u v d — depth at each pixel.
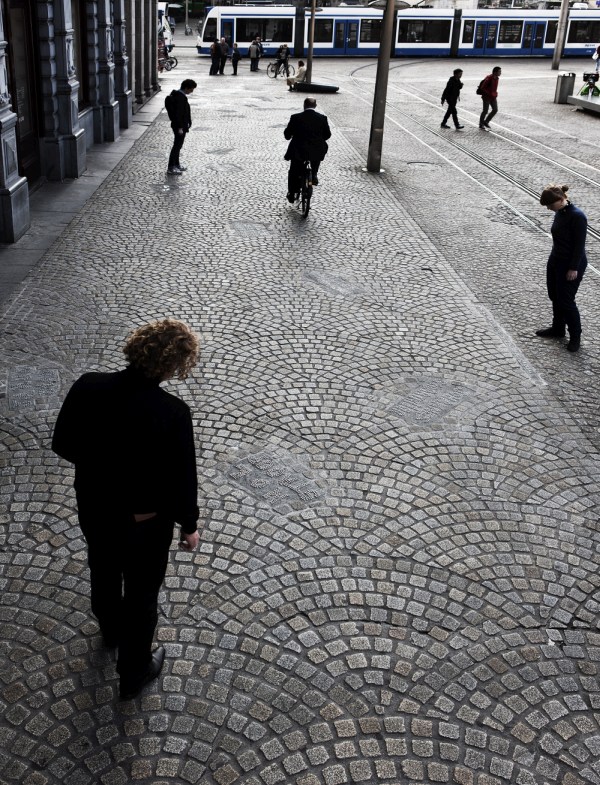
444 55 49.03
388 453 5.73
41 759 3.27
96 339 7.30
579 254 7.32
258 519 4.93
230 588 4.33
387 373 6.99
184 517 3.22
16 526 4.72
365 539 4.80
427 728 3.53
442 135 21.27
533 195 14.62
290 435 5.89
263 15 46.53
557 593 4.43
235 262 9.78
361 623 4.12
